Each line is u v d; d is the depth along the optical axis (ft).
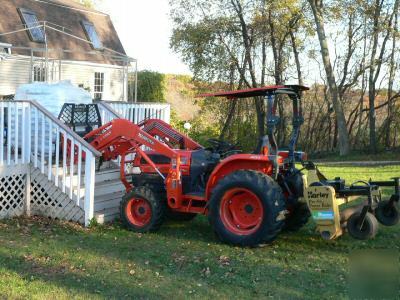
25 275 17.57
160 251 21.01
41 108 26.21
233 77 82.89
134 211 24.57
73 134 25.44
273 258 20.24
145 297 15.97
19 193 26.63
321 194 20.54
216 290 16.71
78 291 16.26
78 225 25.27
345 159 69.05
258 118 80.28
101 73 90.89
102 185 27.99
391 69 75.66
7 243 21.50
